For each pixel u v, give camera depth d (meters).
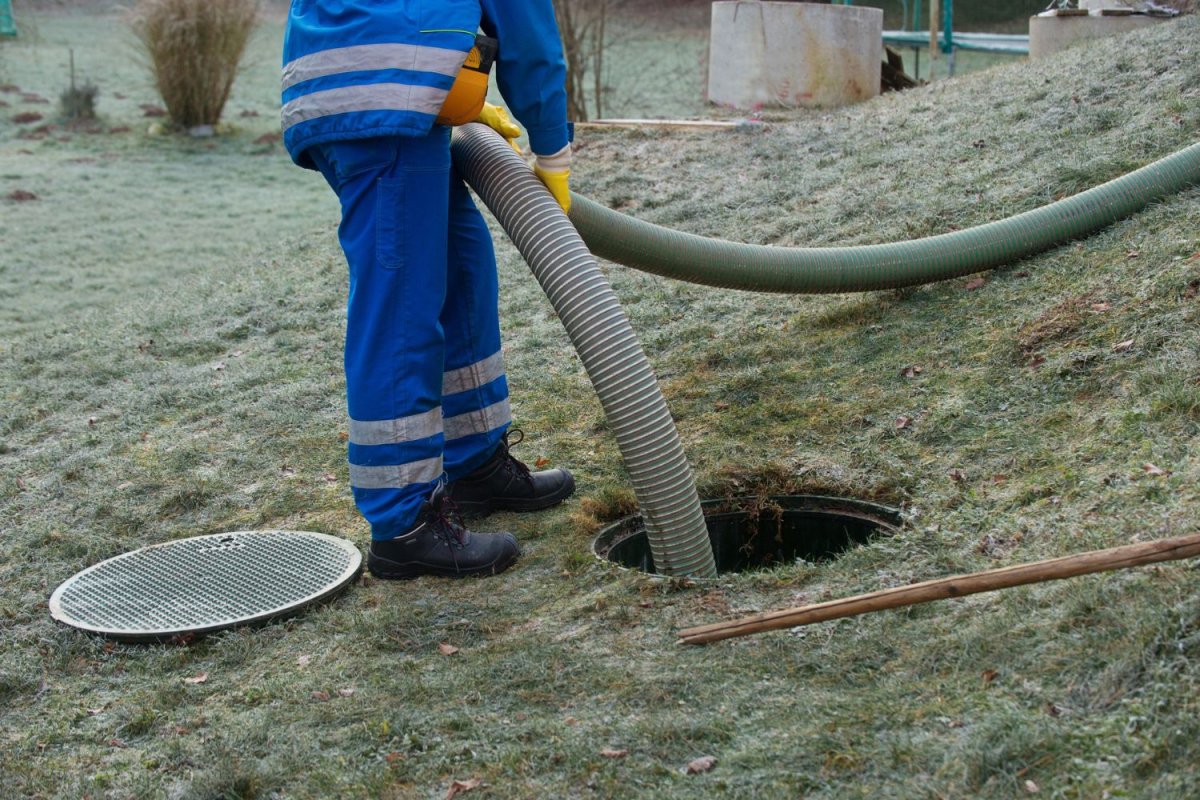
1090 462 3.26
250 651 3.06
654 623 2.93
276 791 2.40
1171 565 2.48
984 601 2.67
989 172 5.86
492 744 2.44
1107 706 2.16
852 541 3.46
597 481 4.00
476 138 3.53
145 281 9.46
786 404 4.20
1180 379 3.43
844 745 2.23
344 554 3.59
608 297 3.34
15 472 4.63
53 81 21.00
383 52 3.03
